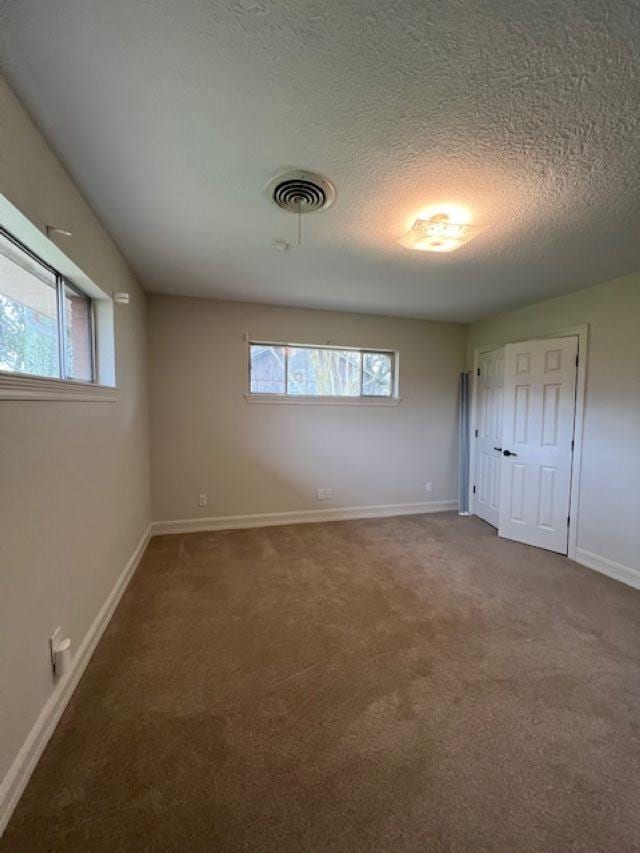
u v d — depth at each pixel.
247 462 4.07
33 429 1.40
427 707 1.68
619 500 3.00
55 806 1.24
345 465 4.45
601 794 1.31
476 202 1.88
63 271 1.86
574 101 1.24
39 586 1.44
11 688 1.24
